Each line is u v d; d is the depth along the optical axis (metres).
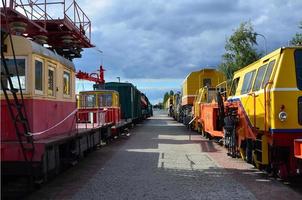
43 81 11.09
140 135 28.92
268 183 11.09
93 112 19.55
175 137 26.77
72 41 15.20
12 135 10.00
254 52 48.09
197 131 30.66
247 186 10.72
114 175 12.57
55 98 12.22
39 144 9.30
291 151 10.28
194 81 34.78
